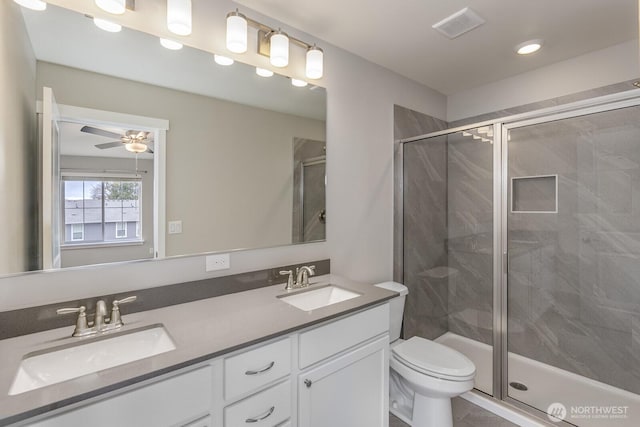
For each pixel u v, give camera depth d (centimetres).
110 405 81
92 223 127
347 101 217
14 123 113
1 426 67
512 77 258
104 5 124
